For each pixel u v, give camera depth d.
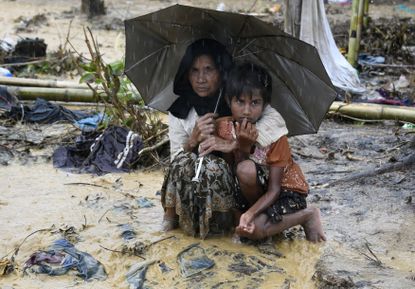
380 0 17.72
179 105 4.34
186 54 4.23
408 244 4.41
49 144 6.50
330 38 8.74
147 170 5.88
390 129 7.31
